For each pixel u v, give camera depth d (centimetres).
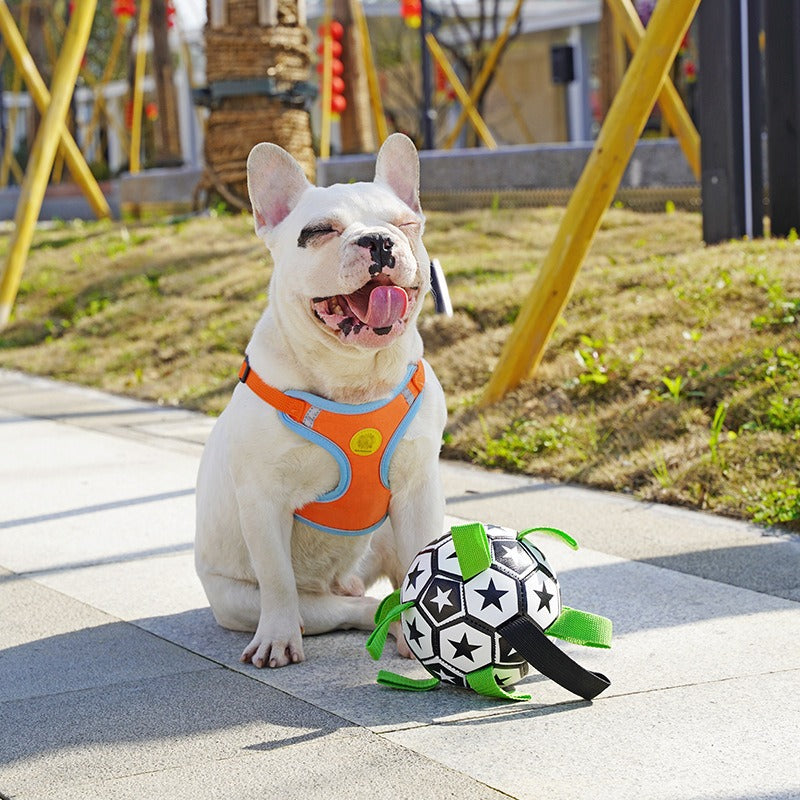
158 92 1173
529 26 1366
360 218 217
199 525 240
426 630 213
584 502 296
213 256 601
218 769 199
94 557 275
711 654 223
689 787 191
